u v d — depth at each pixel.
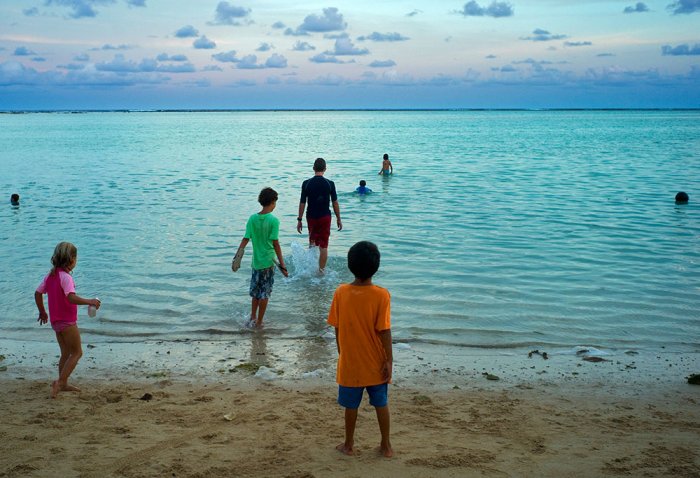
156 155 39.62
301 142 56.09
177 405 5.57
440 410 5.52
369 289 4.32
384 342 4.32
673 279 10.05
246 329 7.90
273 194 7.91
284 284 9.88
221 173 28.08
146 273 10.52
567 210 17.17
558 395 5.93
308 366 6.69
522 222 15.38
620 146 46.19
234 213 17.00
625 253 11.94
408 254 11.92
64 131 84.31
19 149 45.22
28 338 7.63
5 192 21.44
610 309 8.61
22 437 4.80
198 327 7.98
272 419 5.23
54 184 23.81
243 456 4.48
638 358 6.96
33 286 9.87
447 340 7.53
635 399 5.83
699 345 7.36
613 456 4.53
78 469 4.25
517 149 44.06
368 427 5.12
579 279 10.07
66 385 5.92
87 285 9.78
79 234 14.02
